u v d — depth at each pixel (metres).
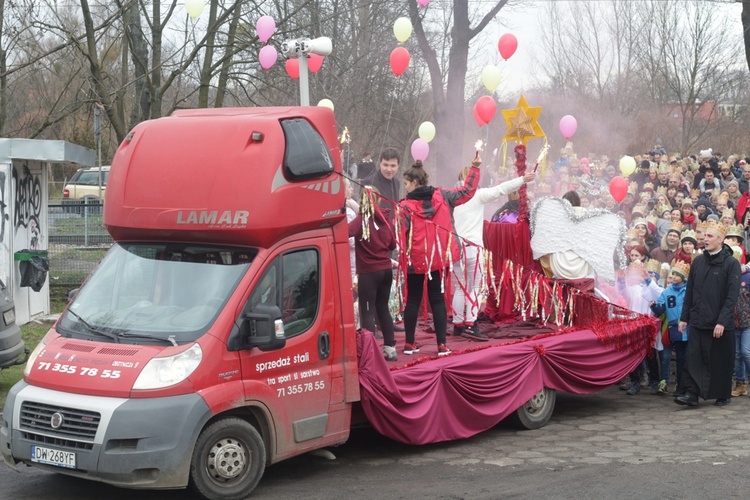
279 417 6.74
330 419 7.16
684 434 8.70
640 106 33.53
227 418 6.43
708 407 9.95
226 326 6.41
